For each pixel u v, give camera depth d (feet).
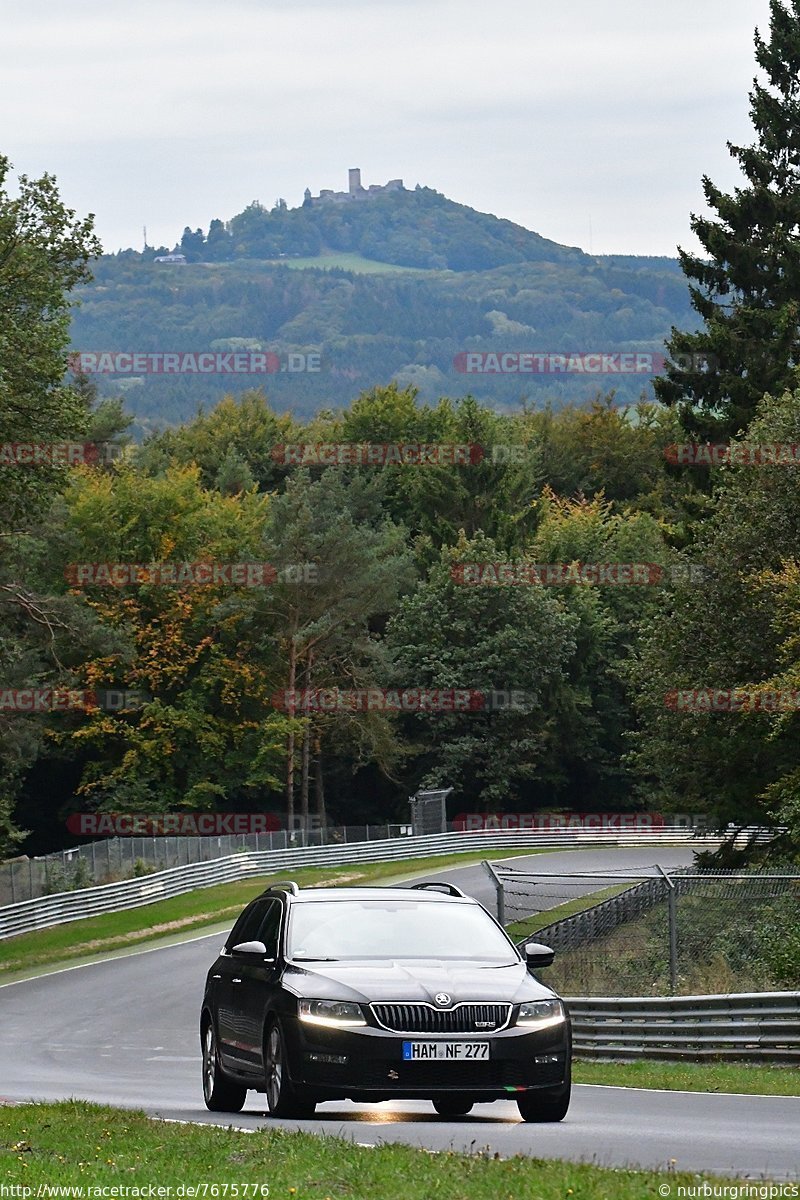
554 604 518.78
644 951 148.46
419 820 463.83
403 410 651.66
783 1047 112.98
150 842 375.45
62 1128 70.79
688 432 358.02
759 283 369.50
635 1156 61.00
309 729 497.05
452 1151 57.93
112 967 257.75
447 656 507.30
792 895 140.36
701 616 249.96
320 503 525.75
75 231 246.88
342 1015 69.51
